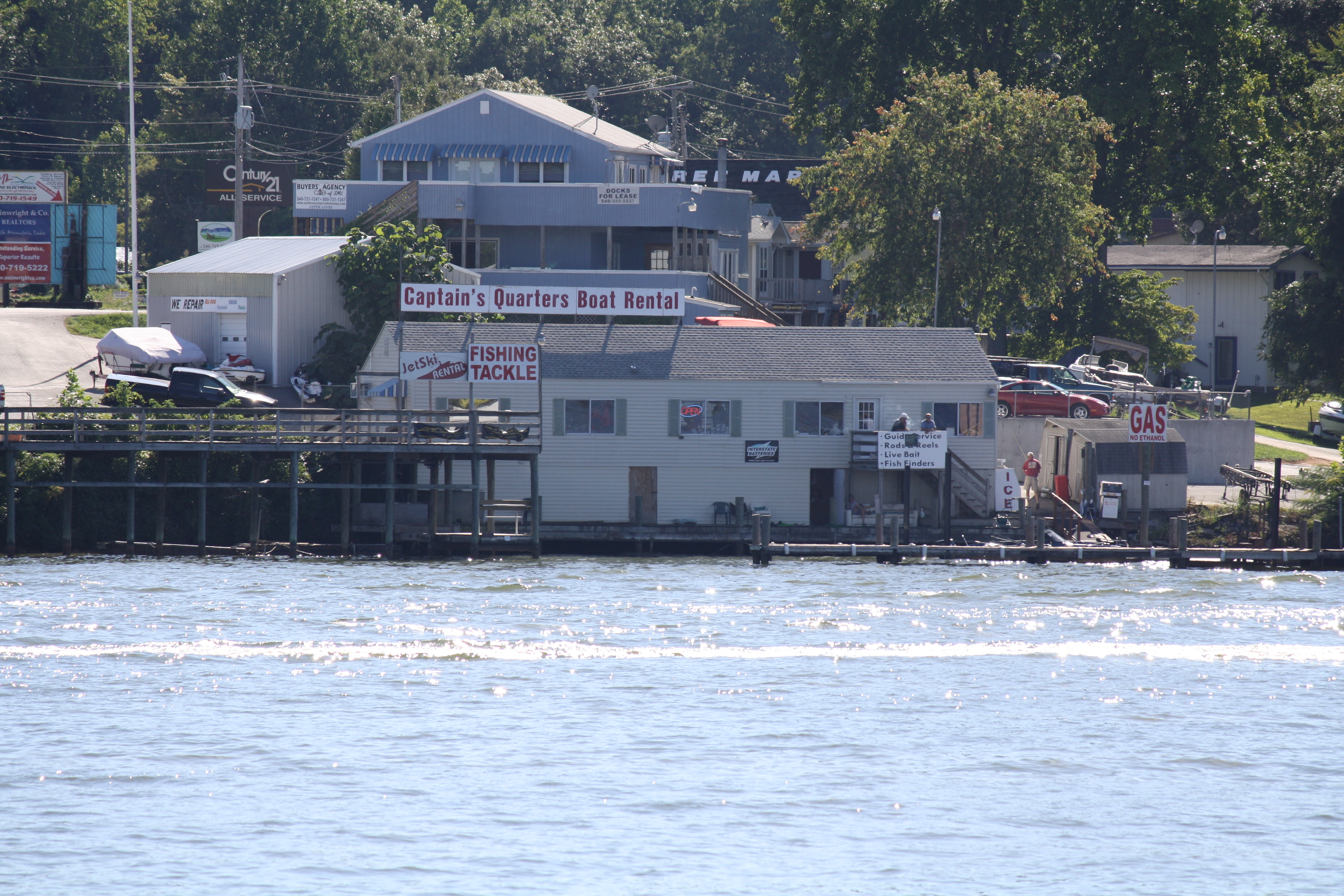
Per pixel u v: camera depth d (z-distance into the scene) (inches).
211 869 3841.0
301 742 4928.6
